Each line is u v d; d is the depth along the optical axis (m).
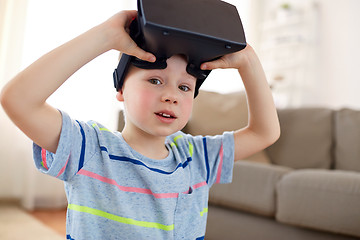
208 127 2.07
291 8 3.75
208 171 0.77
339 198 1.46
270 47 3.81
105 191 0.62
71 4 2.73
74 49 0.55
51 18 2.65
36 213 2.41
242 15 3.84
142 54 0.59
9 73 2.49
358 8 3.36
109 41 0.57
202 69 0.65
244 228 1.67
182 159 0.73
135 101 0.64
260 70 0.74
